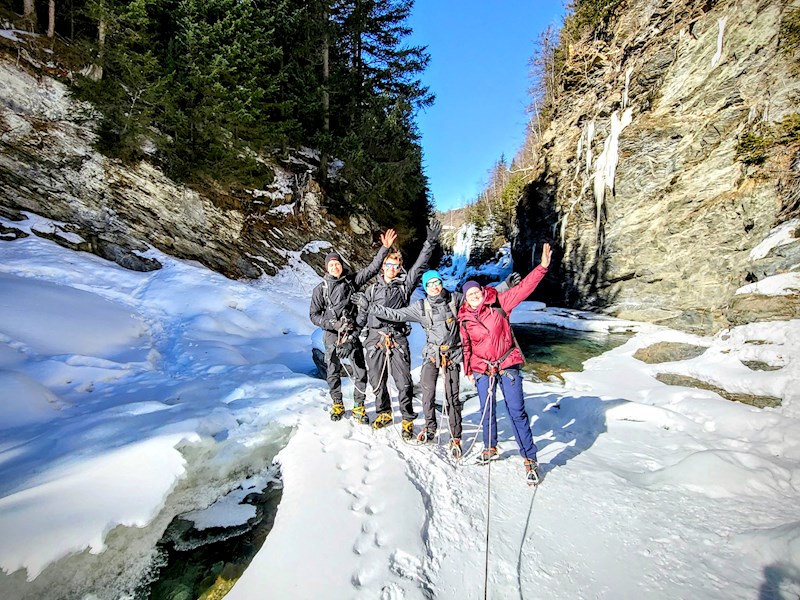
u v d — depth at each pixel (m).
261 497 3.25
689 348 8.27
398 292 3.79
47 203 8.96
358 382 4.07
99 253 9.21
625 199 13.88
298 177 15.54
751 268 8.43
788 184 8.84
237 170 12.48
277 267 12.84
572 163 17.78
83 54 10.30
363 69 18.41
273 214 14.11
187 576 2.48
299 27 15.31
